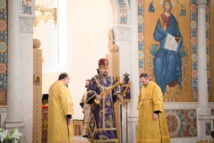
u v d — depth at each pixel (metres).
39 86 10.37
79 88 15.73
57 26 17.11
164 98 12.42
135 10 11.99
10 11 9.88
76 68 15.95
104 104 8.98
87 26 15.52
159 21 12.53
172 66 12.66
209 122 13.09
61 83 9.54
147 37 12.23
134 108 11.71
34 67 10.34
